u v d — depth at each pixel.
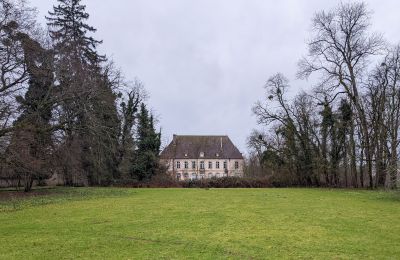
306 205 24.58
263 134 67.81
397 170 33.44
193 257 11.29
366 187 47.62
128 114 53.06
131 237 14.11
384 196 31.56
